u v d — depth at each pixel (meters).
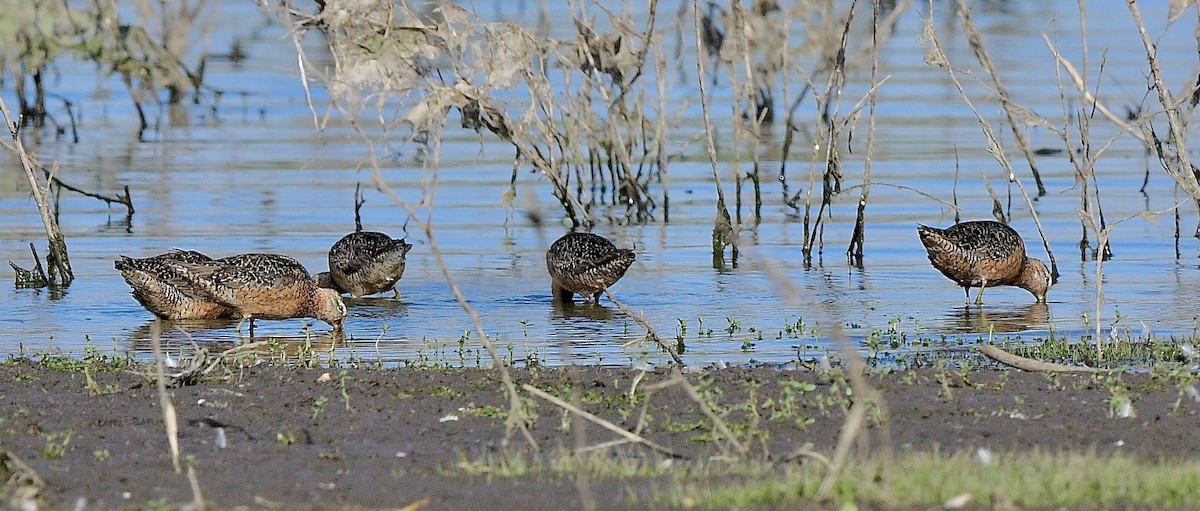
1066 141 15.80
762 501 8.44
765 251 20.05
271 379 12.45
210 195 23.53
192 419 11.01
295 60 37.53
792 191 24.39
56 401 11.59
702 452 10.10
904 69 35.59
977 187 24.30
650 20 21.27
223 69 36.47
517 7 42.22
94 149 27.48
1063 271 18.81
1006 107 16.67
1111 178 25.03
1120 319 15.83
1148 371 12.66
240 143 28.17
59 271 18.14
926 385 12.03
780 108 31.42
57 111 31.89
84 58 29.75
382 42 17.41
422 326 15.84
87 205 22.73
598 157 23.55
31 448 10.15
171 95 33.03
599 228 21.55
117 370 12.94
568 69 21.50
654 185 24.86
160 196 23.42
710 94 32.50
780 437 10.48
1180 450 10.02
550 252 17.19
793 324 15.65
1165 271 18.69
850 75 34.78
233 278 15.57
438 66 18.80
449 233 21.19
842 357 13.65
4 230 20.97
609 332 15.34
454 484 9.08
